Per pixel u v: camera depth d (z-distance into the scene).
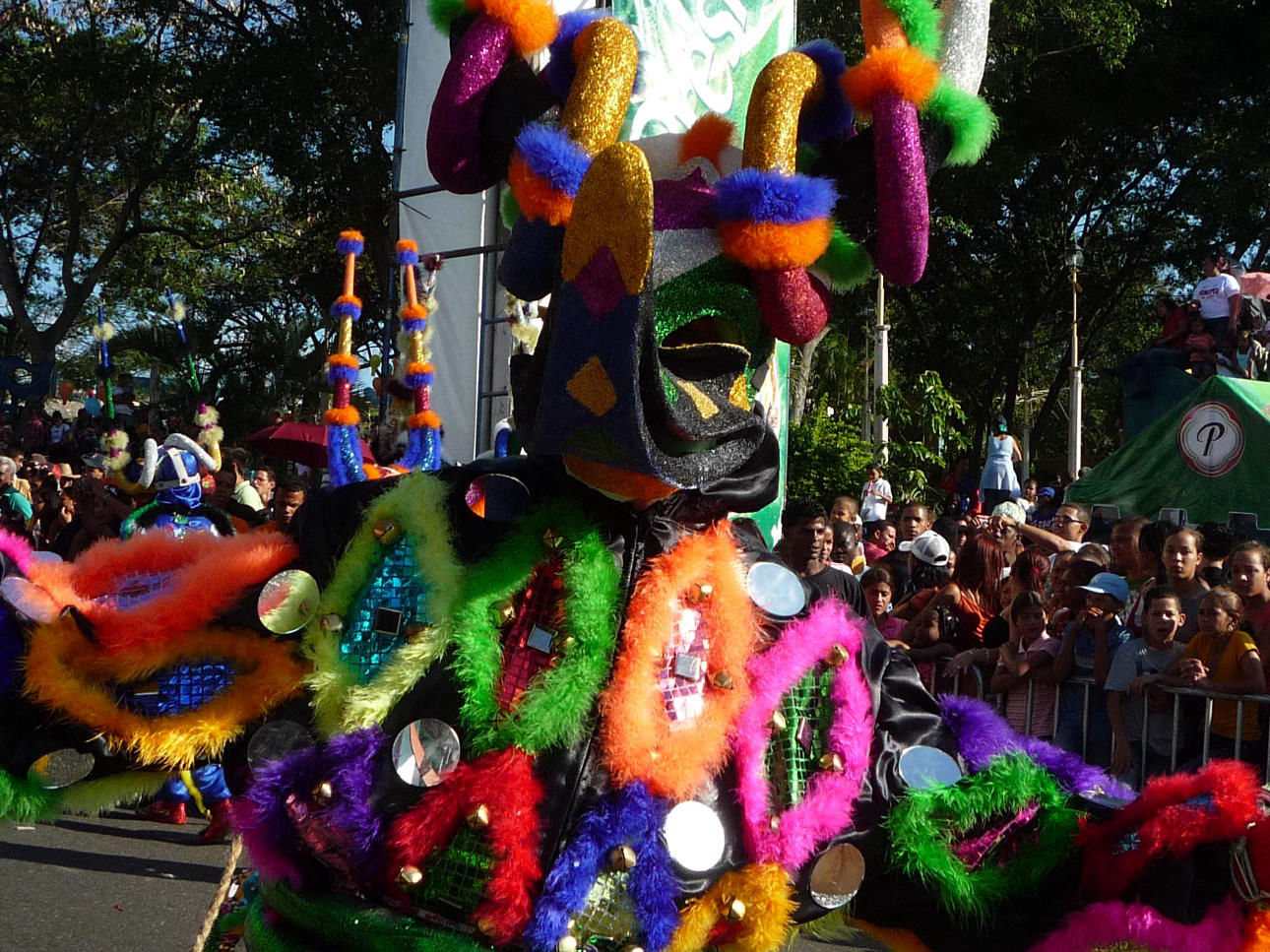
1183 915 2.11
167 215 29.22
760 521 7.40
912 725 2.19
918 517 8.46
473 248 8.06
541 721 1.91
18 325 26.16
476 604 1.98
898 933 2.21
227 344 23.44
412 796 1.92
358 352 23.62
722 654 2.04
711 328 2.03
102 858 5.75
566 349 1.79
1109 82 22.36
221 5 21.88
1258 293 12.41
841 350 20.09
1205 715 5.26
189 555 2.22
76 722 2.02
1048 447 34.56
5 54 24.20
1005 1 18.78
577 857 1.88
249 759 1.96
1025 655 5.86
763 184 1.90
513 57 2.12
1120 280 25.88
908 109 2.02
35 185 27.52
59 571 2.14
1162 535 6.56
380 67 18.70
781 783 2.07
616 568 2.04
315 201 21.45
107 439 6.74
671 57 7.42
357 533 2.07
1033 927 2.17
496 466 2.13
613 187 1.68
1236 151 21.83
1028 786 2.14
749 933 2.00
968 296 26.89
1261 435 8.92
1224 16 22.14
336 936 1.93
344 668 2.01
